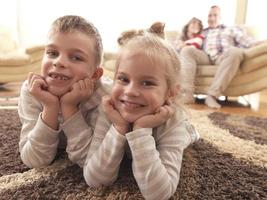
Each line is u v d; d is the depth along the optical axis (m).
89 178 0.77
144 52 0.73
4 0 4.11
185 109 0.89
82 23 0.84
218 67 2.58
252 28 3.21
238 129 1.53
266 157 1.09
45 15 4.19
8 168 0.89
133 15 4.11
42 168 0.88
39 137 0.82
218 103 2.59
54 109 0.80
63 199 0.73
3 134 1.21
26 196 0.73
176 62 0.80
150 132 0.73
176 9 4.00
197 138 1.16
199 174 0.91
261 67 2.54
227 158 1.06
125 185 0.80
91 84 0.83
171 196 0.76
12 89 2.93
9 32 3.65
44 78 0.81
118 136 0.72
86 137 0.82
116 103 0.75
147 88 0.73
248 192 0.81
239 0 3.90
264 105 2.66
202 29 3.09
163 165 0.72
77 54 0.80
